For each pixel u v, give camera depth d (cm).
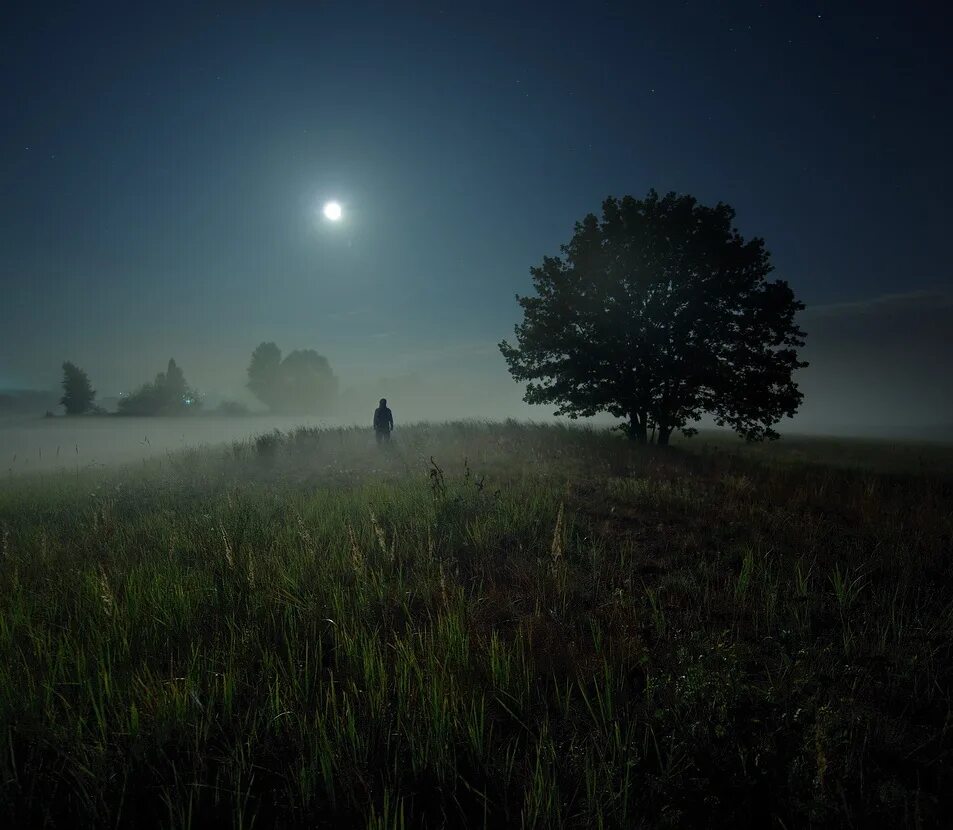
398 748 261
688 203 1759
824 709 240
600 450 1457
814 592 435
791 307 1725
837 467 1445
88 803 227
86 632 384
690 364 1697
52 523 822
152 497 977
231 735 277
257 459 1445
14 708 280
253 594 448
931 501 809
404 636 386
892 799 217
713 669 284
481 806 235
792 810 209
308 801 232
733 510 730
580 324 1875
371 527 634
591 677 326
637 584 480
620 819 217
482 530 631
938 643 354
